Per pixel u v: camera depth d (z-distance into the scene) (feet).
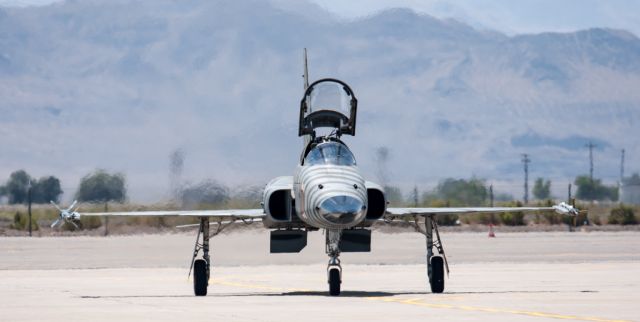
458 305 247.29
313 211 259.19
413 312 231.71
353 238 278.46
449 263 440.86
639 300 259.39
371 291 296.92
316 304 251.39
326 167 269.64
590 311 233.55
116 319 223.92
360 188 264.11
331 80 296.92
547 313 229.45
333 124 298.76
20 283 337.72
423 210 286.87
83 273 390.63
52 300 271.08
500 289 299.17
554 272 375.45
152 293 294.66
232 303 256.93
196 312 235.61
